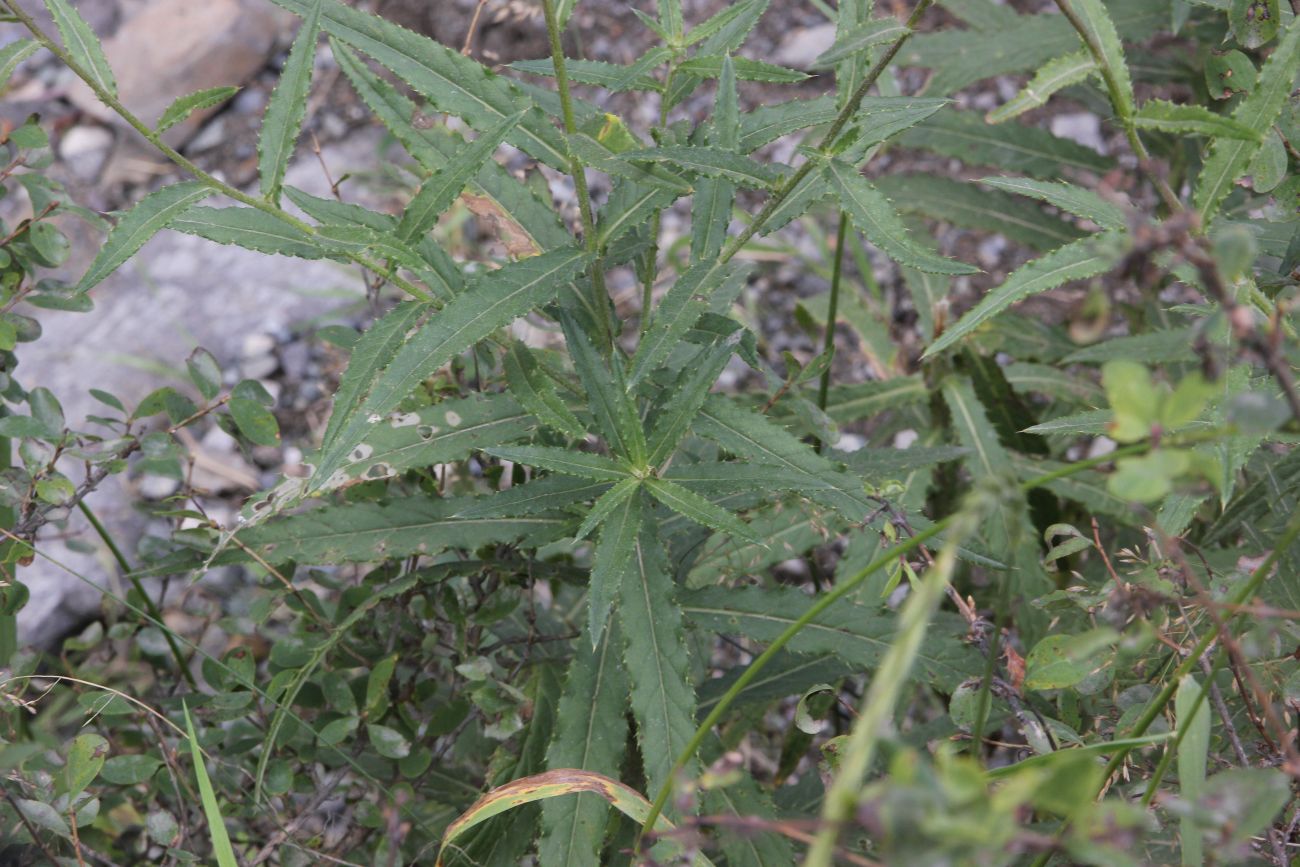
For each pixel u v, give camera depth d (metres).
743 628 1.26
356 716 1.29
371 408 1.13
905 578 1.39
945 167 2.07
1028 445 1.53
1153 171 1.10
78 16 1.14
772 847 1.24
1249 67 1.20
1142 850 1.14
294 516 1.25
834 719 1.54
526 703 1.30
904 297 1.96
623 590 1.19
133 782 1.27
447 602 1.30
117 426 1.78
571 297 1.26
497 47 2.26
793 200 1.20
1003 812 0.83
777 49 2.28
